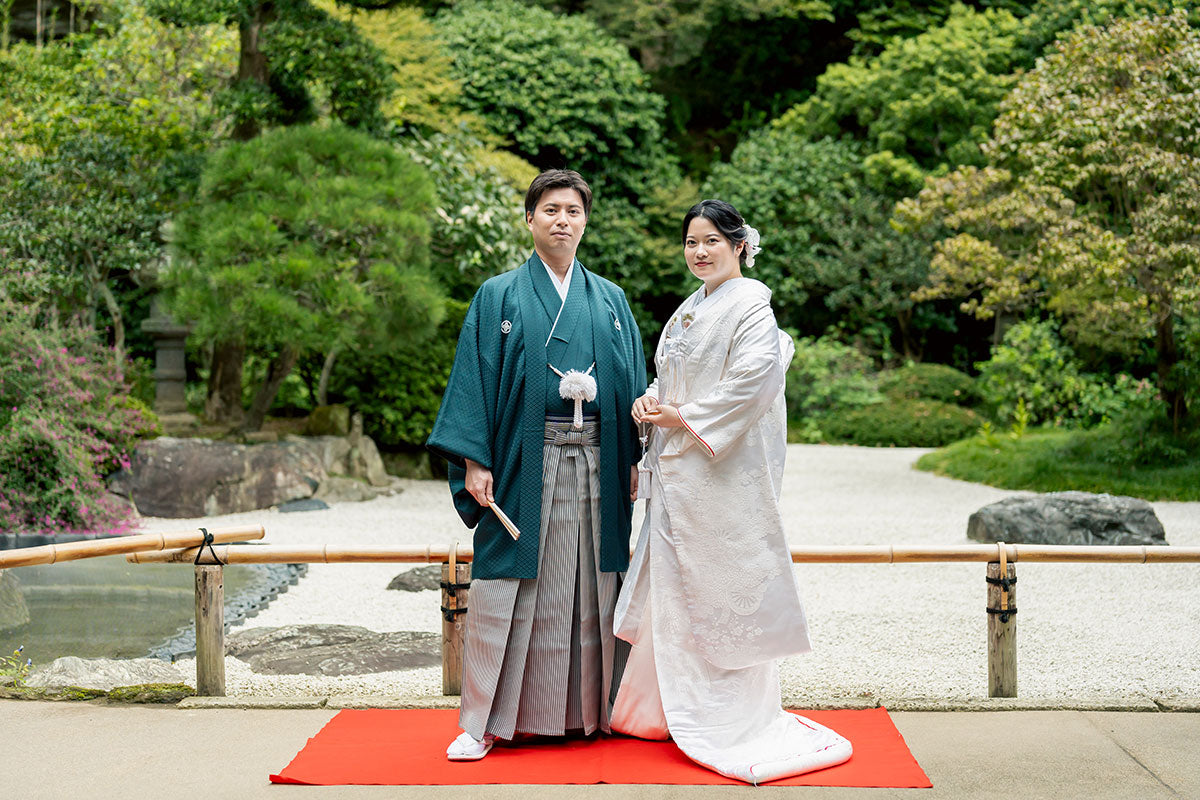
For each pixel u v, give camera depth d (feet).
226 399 30.86
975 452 36.06
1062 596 17.48
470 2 52.24
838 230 55.01
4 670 12.58
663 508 8.86
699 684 8.72
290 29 27.66
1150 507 21.13
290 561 10.51
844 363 53.52
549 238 9.14
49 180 28.19
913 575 19.51
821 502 29.01
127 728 9.41
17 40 42.73
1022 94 31.32
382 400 33.40
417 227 27.09
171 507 25.52
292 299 25.72
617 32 59.11
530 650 8.92
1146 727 9.37
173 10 28.14
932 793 7.80
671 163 57.11
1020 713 9.86
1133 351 38.22
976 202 31.83
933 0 63.16
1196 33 29.22
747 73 65.16
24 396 23.54
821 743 8.55
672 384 9.00
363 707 10.02
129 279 39.88
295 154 26.84
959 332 58.95
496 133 49.01
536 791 7.84
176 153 29.55
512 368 8.99
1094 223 30.48
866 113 57.36
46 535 22.62
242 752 8.75
